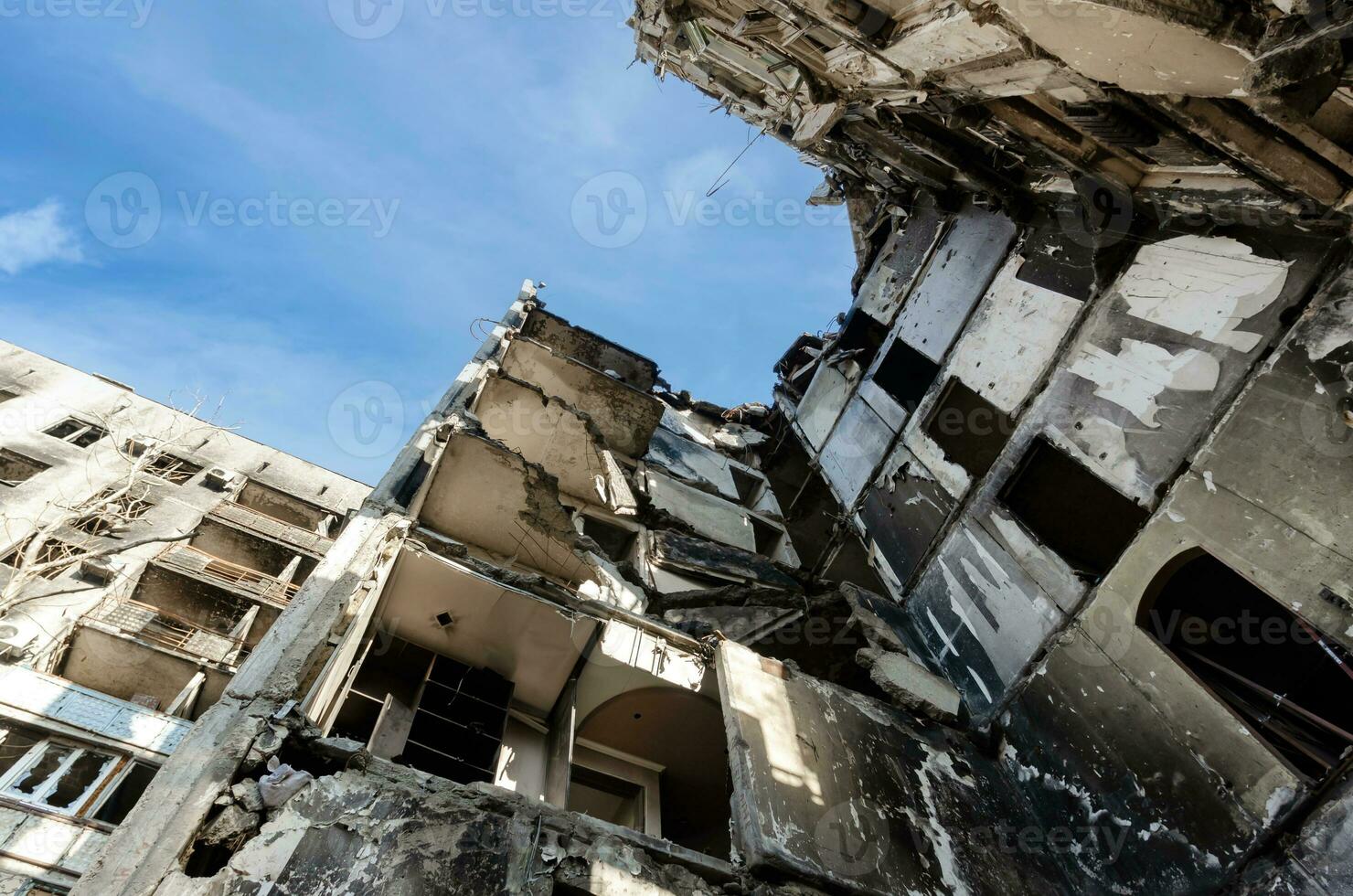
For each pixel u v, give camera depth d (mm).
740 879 5770
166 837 4230
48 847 8578
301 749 5160
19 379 18938
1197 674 7797
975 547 10883
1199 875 6617
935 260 15430
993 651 9758
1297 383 7258
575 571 9703
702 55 14141
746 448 19828
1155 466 8398
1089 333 10320
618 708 8250
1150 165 8758
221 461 20578
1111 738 7848
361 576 6809
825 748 7520
